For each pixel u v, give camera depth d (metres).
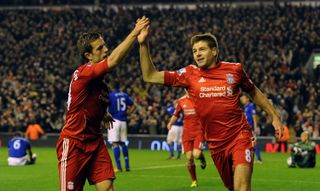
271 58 37.03
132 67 38.28
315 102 31.80
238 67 7.73
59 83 37.50
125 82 36.59
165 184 14.55
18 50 42.72
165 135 30.89
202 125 7.93
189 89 7.84
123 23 44.75
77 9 47.25
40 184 15.02
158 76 7.66
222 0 46.97
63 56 40.97
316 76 35.66
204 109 7.77
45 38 43.81
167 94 32.84
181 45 40.34
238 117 7.74
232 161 7.73
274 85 33.53
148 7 47.88
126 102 17.81
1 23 46.06
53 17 46.12
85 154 7.44
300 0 45.28
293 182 14.84
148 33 7.12
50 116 33.94
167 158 24.09
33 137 33.03
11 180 15.96
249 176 7.58
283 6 43.91
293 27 39.78
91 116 7.43
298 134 29.12
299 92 33.03
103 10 46.34
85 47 7.48
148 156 25.52
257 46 38.28
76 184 7.44
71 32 44.03
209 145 7.93
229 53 38.00
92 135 7.50
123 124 17.83
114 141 17.81
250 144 7.71
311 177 16.02
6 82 38.94
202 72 7.77
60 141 7.50
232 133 7.71
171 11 44.62
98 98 7.43
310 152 18.91
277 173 17.14
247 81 7.84
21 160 20.89
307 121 29.25
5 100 36.97
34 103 35.66
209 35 7.76
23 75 39.66
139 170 18.36
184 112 14.03
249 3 46.16
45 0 50.41
